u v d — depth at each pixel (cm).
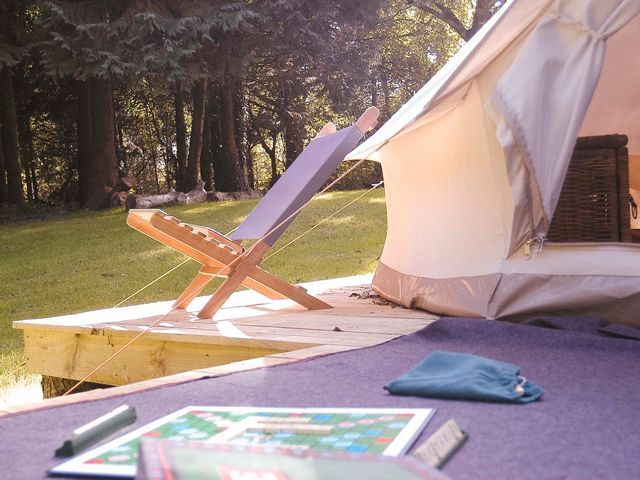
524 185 386
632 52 537
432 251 454
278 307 511
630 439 211
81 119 1948
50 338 471
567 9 390
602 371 292
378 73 2634
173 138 2922
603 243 385
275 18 1739
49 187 2788
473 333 362
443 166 455
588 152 428
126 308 533
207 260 487
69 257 1110
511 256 396
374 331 394
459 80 404
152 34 1547
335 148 475
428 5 2188
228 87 2073
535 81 380
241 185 2112
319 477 144
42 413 267
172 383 301
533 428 223
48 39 1544
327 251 1047
